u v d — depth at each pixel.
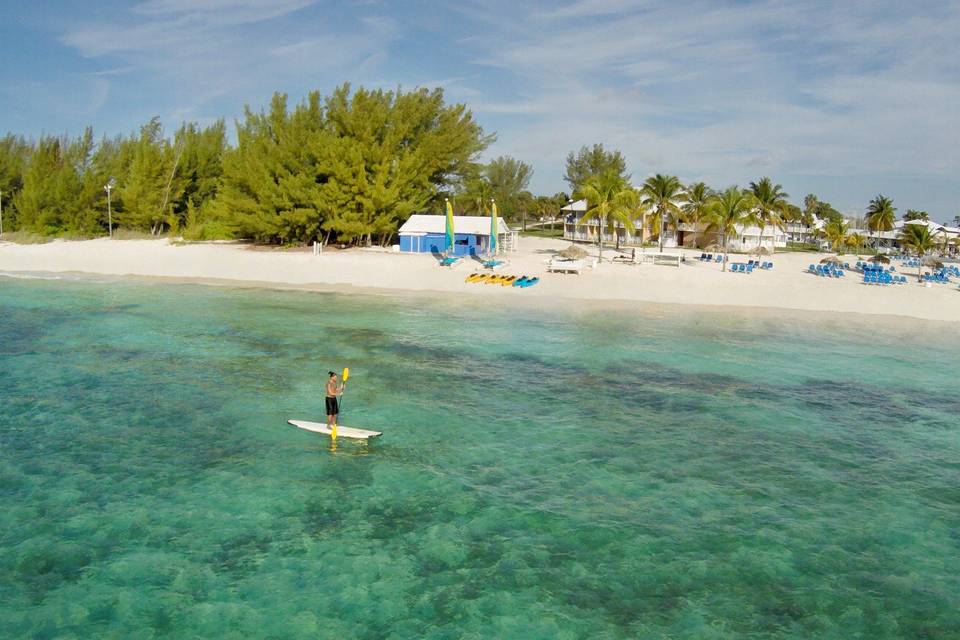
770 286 58.78
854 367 35.22
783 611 14.83
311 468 21.47
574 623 14.28
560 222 154.00
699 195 96.12
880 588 15.74
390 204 79.12
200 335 38.91
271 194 77.44
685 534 17.97
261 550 16.75
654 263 73.31
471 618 14.36
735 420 26.84
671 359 35.91
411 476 21.06
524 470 21.77
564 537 17.67
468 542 17.33
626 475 21.55
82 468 21.11
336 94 81.56
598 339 40.12
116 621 13.98
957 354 38.62
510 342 38.88
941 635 14.12
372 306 49.34
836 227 104.50
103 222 101.62
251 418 25.67
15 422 24.78
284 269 64.81
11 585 15.07
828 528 18.45
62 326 40.50
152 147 99.12
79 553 16.39
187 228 94.56
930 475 22.09
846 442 24.81
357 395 28.64
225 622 14.02
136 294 52.91
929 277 66.38
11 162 104.69
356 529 17.86
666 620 14.45
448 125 87.94
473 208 123.81
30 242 88.75
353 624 14.08
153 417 25.59
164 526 17.75
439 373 32.25
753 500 20.03
